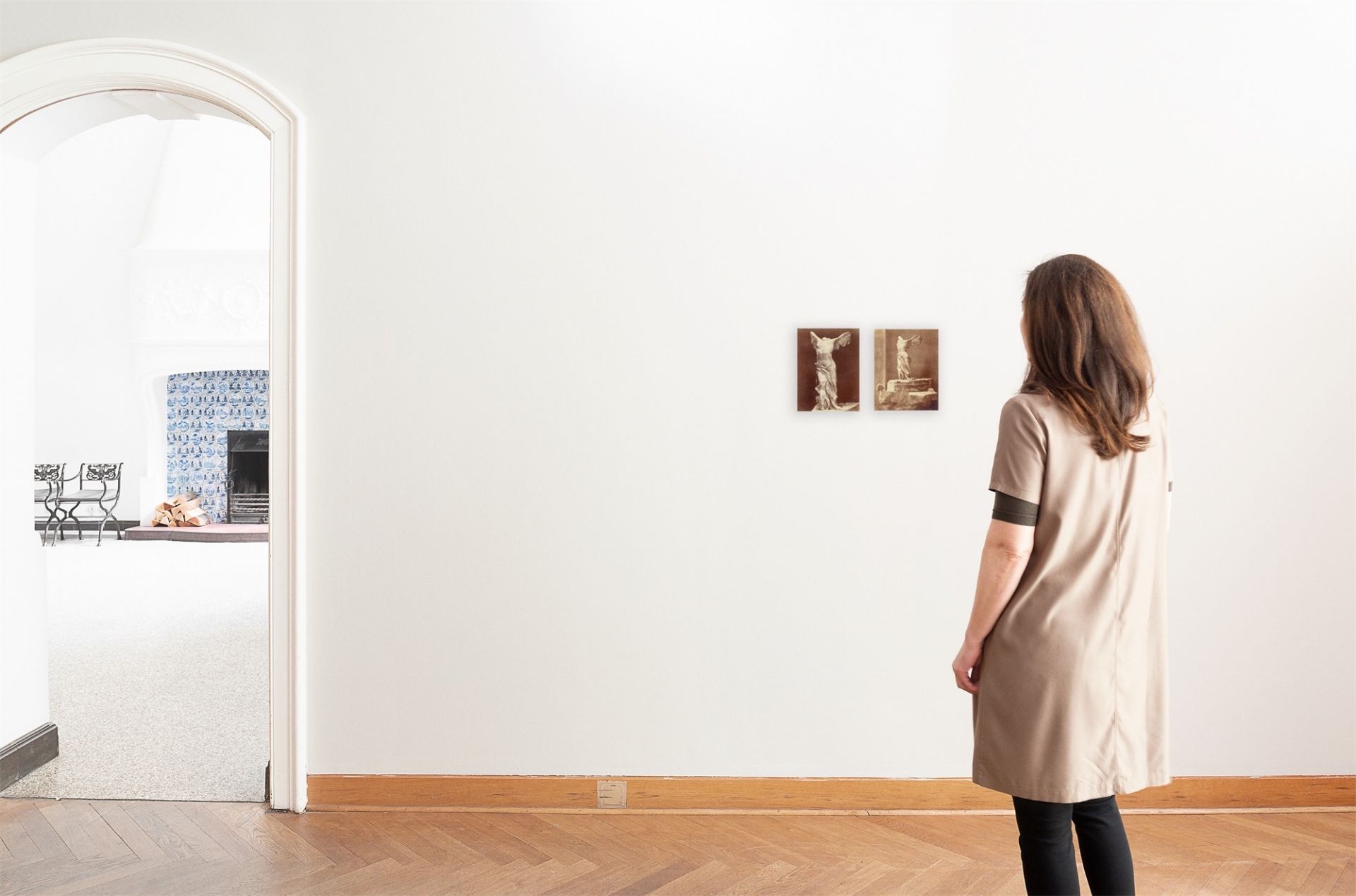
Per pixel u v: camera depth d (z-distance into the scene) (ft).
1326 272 8.48
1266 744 8.57
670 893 6.91
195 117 9.64
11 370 9.37
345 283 8.54
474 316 8.57
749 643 8.61
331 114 8.52
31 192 9.70
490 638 8.60
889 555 8.61
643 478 8.61
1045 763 4.99
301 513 8.47
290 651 8.45
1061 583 5.06
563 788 8.58
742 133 8.55
